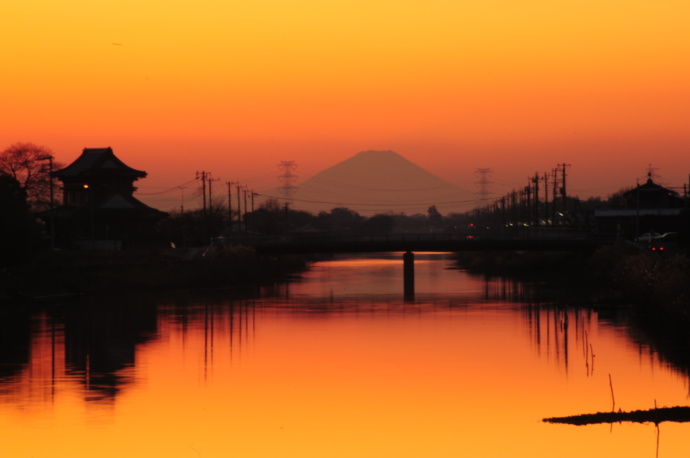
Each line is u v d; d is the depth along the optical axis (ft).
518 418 194.80
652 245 529.04
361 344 292.40
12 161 625.82
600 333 306.96
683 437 177.88
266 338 306.14
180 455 172.24
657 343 284.00
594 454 168.76
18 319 352.69
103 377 239.71
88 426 191.52
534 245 553.64
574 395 215.10
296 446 177.47
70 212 648.79
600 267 521.65
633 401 208.33
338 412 201.98
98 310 385.29
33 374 243.60
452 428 188.14
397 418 196.54
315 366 254.27
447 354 271.90
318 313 380.78
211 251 579.89
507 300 432.25
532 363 254.47
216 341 299.79
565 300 427.74
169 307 402.93
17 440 181.16
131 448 176.24
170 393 220.84
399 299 444.96
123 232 639.35
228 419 196.85
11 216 404.16
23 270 426.10
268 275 607.78
